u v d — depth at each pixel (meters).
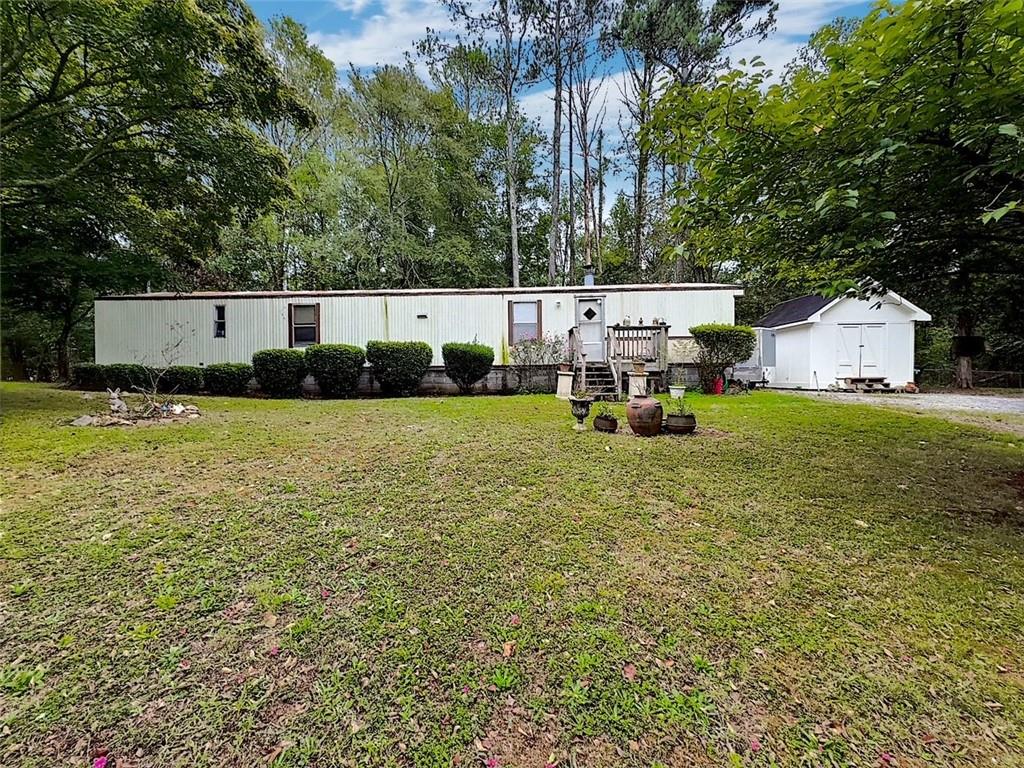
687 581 2.63
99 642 2.05
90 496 3.75
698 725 1.69
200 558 2.78
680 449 5.33
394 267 19.00
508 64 18.14
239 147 8.92
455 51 18.25
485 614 2.30
